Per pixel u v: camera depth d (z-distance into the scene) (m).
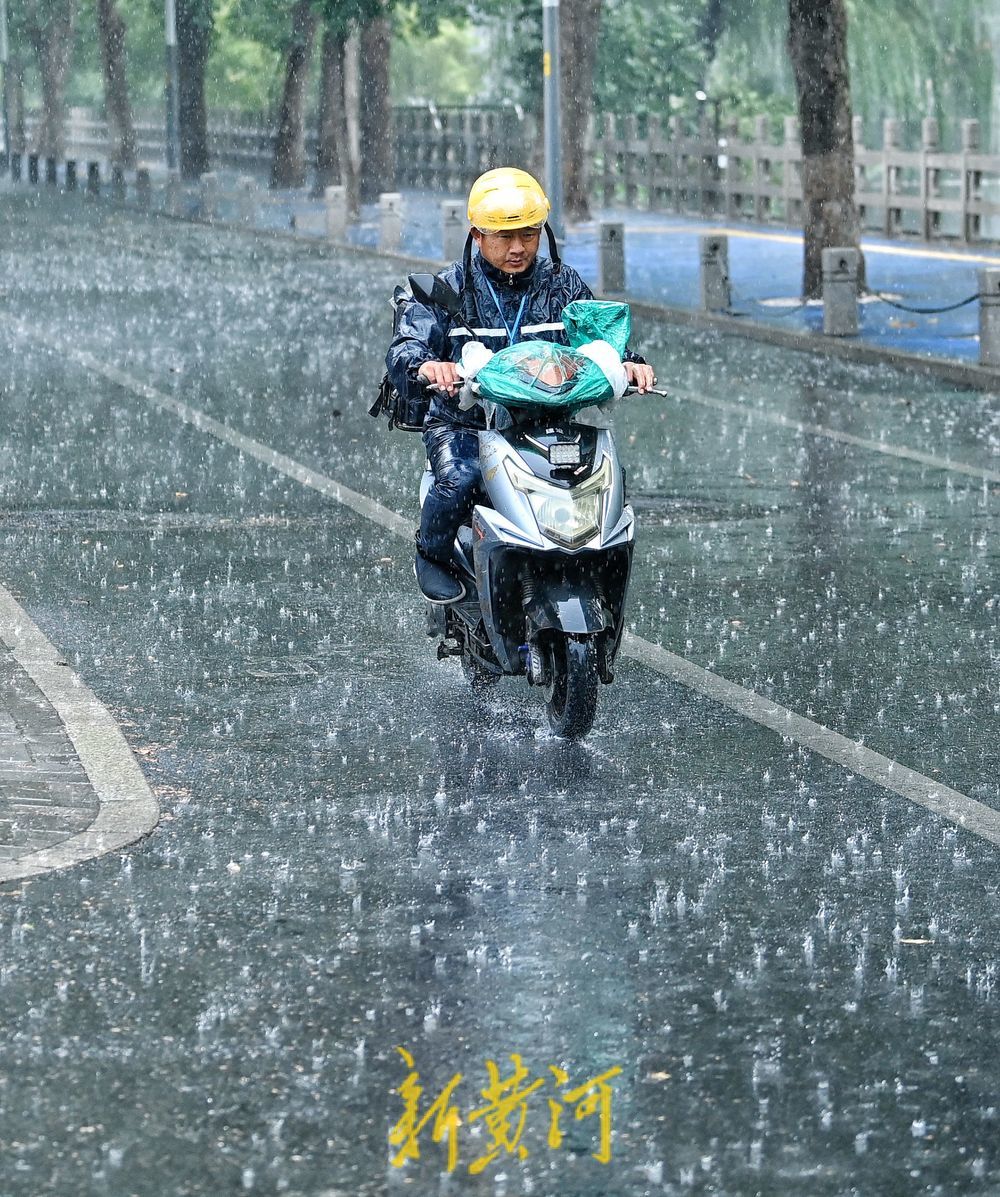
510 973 17.52
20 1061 15.75
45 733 24.23
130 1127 14.72
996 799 22.38
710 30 176.25
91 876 19.70
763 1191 13.86
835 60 82.62
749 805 22.11
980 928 18.59
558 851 20.62
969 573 33.84
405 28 177.38
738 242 117.56
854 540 36.69
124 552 35.34
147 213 151.62
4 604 30.89
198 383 58.50
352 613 31.05
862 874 19.98
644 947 18.11
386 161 160.25
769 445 48.03
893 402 55.97
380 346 67.81
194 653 28.56
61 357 64.50
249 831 21.17
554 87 89.06
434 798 22.30
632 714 25.67
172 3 160.50
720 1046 16.12
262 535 36.91
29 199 170.12
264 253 111.94
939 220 116.19
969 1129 14.77
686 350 69.81
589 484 23.06
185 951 17.92
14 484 42.22
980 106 172.12
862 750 24.16
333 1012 16.70
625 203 152.00
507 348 22.84
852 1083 15.48
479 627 24.78
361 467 44.44
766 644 29.22
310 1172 14.09
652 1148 14.45
